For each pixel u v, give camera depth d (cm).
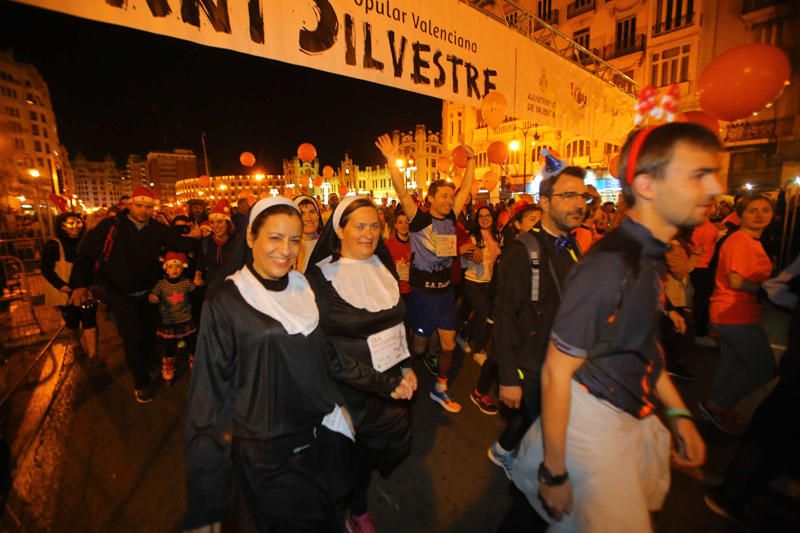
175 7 272
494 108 519
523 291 228
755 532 220
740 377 318
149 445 336
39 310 729
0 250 775
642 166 125
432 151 5981
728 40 1873
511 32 557
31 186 883
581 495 134
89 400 417
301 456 177
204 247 519
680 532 234
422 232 371
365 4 383
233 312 166
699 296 538
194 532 155
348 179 8281
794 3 1670
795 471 203
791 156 1606
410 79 432
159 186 12281
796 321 201
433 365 474
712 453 309
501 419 370
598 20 2305
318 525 168
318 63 354
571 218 223
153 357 533
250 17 309
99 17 241
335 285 219
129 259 394
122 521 254
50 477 296
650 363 139
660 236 130
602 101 761
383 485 285
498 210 968
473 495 274
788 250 704
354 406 227
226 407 168
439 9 453
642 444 142
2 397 418
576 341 125
